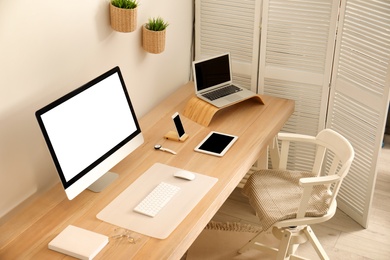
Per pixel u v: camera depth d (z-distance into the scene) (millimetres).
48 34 2705
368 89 3643
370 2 3504
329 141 3295
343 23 3691
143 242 2475
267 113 3678
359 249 3672
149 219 2625
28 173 2781
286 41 3891
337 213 4051
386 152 4824
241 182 4219
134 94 3566
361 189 3857
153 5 3557
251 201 3262
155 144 3268
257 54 4023
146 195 2799
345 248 3676
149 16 3537
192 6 4086
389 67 3449
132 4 3078
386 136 5051
